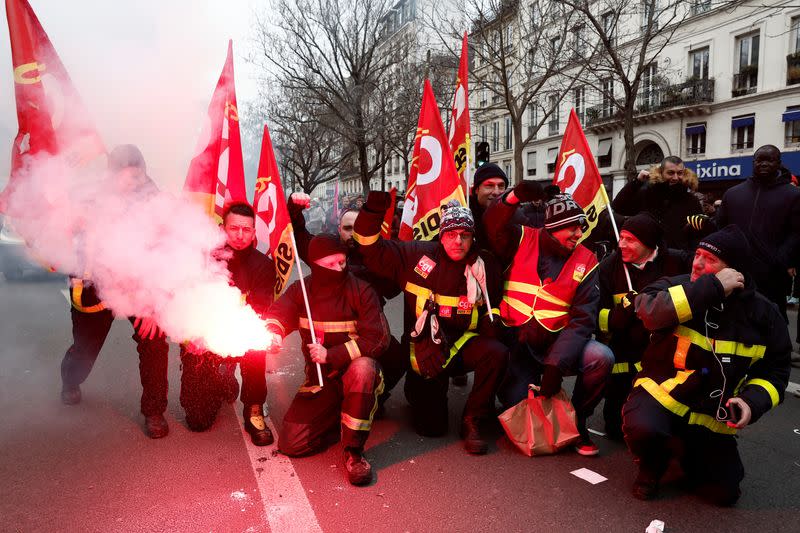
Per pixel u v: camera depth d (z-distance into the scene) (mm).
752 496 2922
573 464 3268
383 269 3588
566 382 4789
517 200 3416
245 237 3545
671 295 2670
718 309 2699
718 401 2746
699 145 22281
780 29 19109
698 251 2762
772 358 2725
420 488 2957
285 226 3707
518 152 16406
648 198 5434
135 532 2521
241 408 4082
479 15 15781
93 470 3088
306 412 3301
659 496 2914
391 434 3682
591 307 3400
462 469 3182
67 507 2711
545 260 3504
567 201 3410
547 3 15867
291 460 3256
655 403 2822
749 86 20328
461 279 3488
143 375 3529
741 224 5070
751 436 3705
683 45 22031
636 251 3416
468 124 4660
